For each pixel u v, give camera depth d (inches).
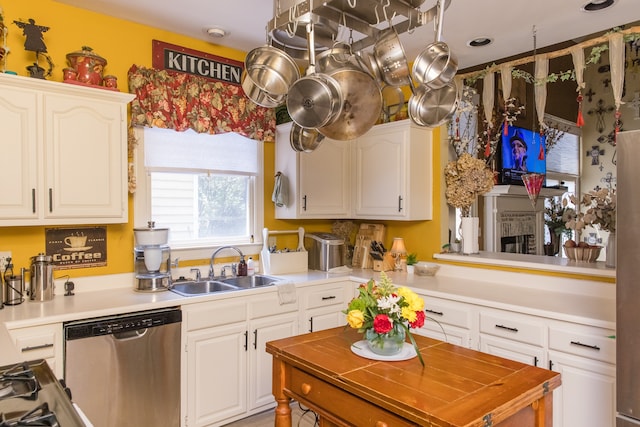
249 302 113.4
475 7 100.2
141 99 114.9
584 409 85.8
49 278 99.0
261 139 139.2
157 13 111.0
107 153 102.2
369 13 71.2
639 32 98.2
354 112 74.7
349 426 63.5
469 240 133.0
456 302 108.0
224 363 109.0
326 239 144.6
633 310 70.5
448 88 77.9
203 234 132.1
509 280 121.6
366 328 72.2
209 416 106.4
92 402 88.4
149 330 95.7
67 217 97.0
